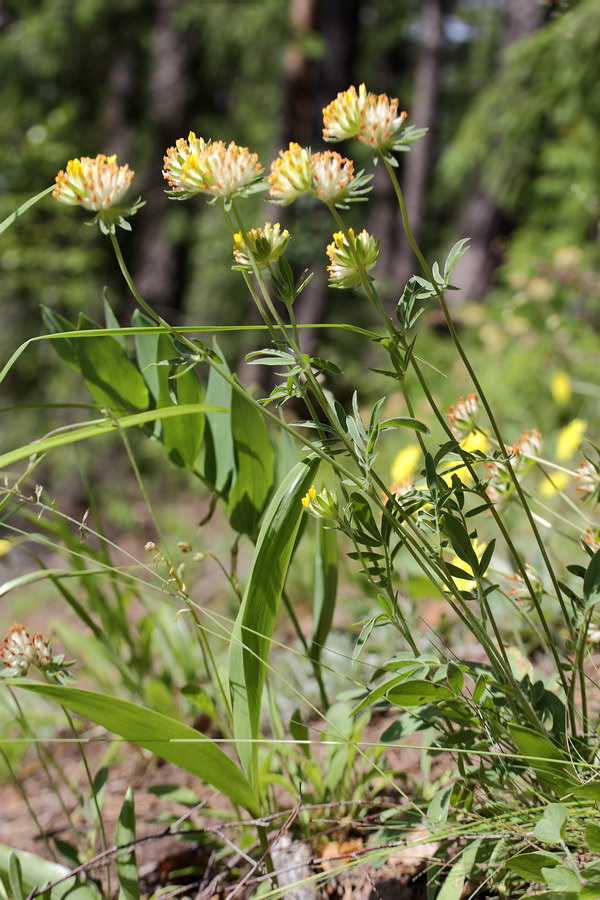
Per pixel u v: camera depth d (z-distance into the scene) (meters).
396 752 1.25
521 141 3.59
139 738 1.05
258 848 1.13
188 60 6.43
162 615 1.50
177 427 1.17
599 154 3.44
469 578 1.03
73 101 6.49
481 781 1.05
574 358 3.00
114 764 1.36
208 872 1.12
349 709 1.17
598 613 1.08
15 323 5.28
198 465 1.18
